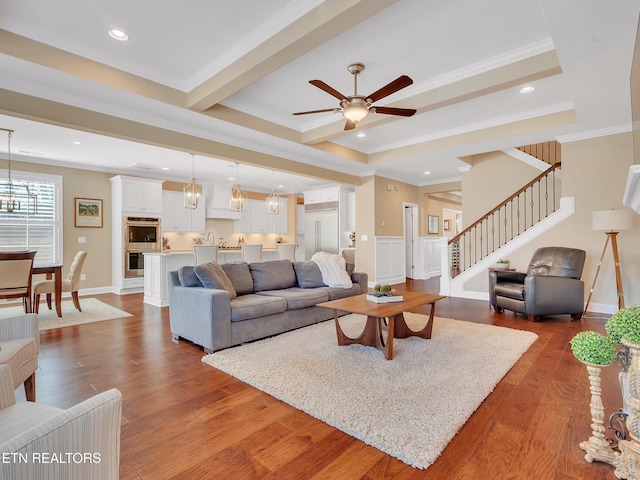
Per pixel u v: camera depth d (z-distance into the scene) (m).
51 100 3.22
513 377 2.53
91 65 2.97
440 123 4.82
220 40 2.78
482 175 6.75
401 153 5.83
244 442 1.75
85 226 6.53
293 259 6.78
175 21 2.53
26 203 5.88
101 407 0.88
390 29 2.64
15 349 1.82
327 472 1.52
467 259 6.93
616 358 1.58
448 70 3.33
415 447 1.66
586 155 4.73
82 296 6.33
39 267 4.42
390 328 2.84
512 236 6.41
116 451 0.95
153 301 5.50
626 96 3.40
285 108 4.21
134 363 2.87
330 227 8.39
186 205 5.50
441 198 10.20
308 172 6.11
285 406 2.12
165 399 2.21
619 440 1.48
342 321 4.18
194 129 4.27
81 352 3.15
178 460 1.61
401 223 8.03
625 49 2.52
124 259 6.61
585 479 1.45
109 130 3.58
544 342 3.37
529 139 4.79
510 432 1.82
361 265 7.31
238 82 3.04
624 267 4.53
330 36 2.39
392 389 2.29
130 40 2.78
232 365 2.74
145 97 3.32
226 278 3.68
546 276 4.22
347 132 4.55
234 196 6.28
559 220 4.98
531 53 2.96
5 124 4.19
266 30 2.59
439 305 5.26
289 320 3.73
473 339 3.41
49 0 2.28
